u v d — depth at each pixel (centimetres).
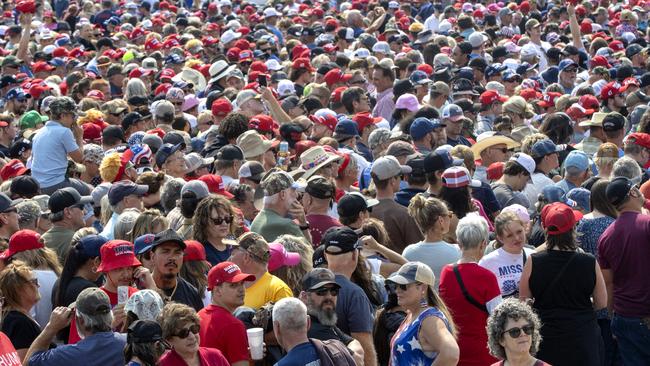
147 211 3466
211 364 2691
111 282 3044
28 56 8475
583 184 4228
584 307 3303
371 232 3575
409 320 2964
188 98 6334
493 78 7638
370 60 7462
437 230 3484
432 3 11762
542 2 11556
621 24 10181
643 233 3497
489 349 2875
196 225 3416
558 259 3284
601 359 3366
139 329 2645
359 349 2844
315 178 3722
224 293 2886
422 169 4109
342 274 3070
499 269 3400
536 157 4600
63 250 3719
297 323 2677
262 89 5594
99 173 4894
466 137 5553
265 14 10662
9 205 3734
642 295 3509
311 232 3666
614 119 5128
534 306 3312
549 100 6544
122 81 7394
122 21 10856
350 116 5609
